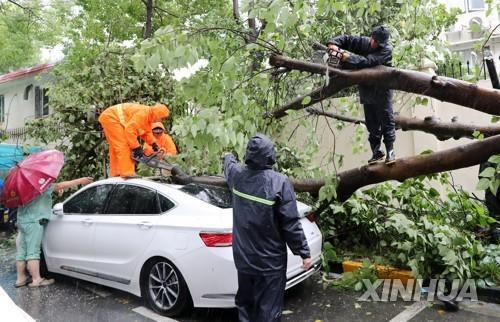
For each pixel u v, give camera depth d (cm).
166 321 422
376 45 409
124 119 563
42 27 1518
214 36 409
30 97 1659
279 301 318
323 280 531
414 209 547
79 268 521
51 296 504
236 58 406
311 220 484
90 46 1255
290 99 522
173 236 422
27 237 545
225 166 354
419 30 533
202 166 542
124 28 1282
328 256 547
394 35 557
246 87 455
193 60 381
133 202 483
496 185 386
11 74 1585
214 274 390
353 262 554
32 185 520
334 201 556
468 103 389
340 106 717
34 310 460
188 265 405
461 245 472
